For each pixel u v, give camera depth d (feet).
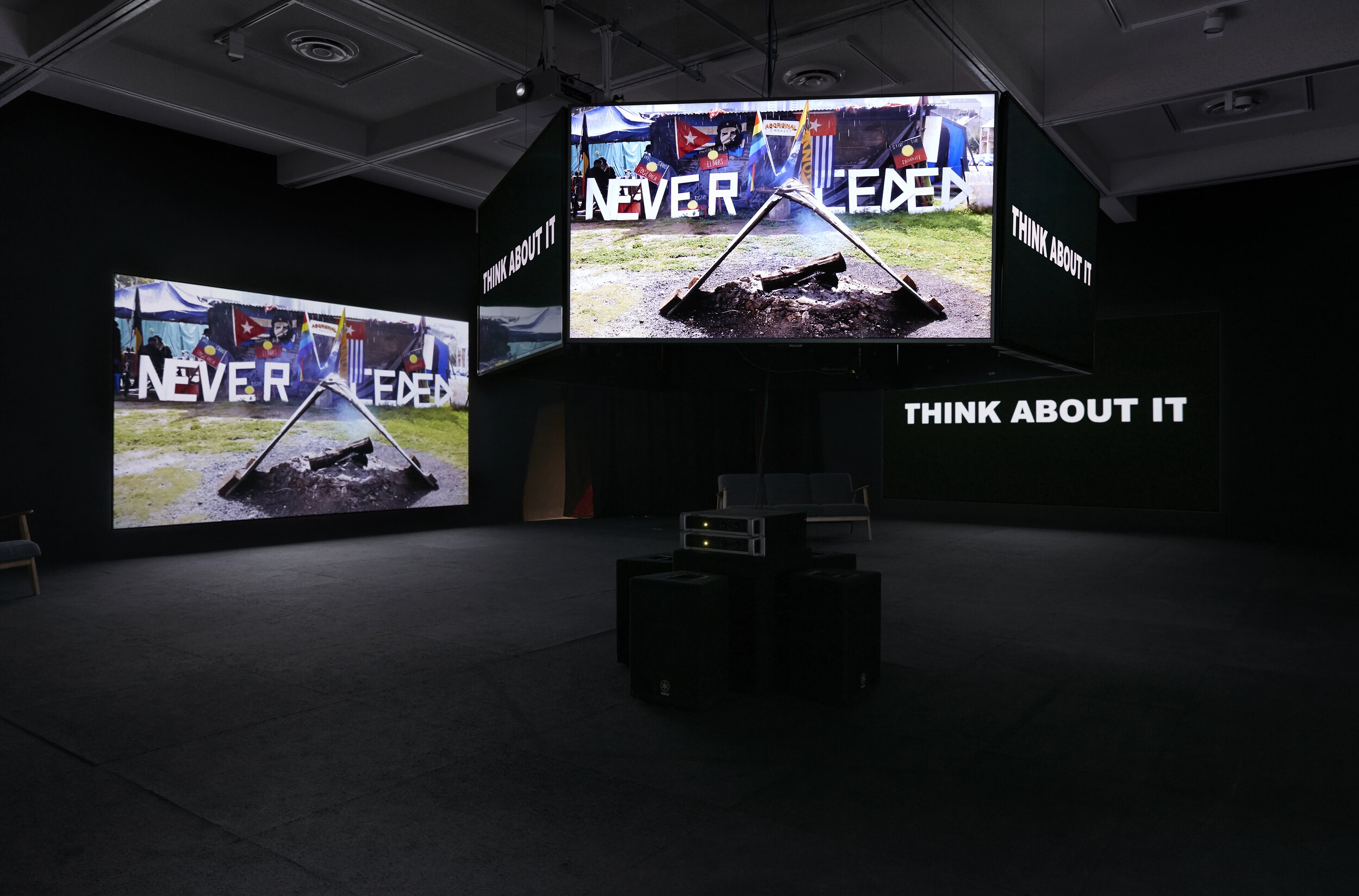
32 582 20.27
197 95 24.14
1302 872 7.18
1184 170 31.17
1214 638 15.78
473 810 8.44
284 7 20.52
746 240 10.53
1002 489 38.83
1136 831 7.95
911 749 10.08
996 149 10.41
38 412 24.89
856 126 10.46
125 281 26.68
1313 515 31.71
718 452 45.11
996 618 17.58
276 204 30.63
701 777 9.25
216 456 28.73
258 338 29.89
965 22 20.12
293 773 9.41
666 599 11.55
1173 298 34.76
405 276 34.53
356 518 32.78
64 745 10.27
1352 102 26.45
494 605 18.99
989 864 7.31
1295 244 32.27
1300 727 10.87
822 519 32.14
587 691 12.42
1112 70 23.75
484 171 32.65
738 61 22.47
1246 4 20.24
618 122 10.75
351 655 14.55
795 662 12.05
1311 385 31.89
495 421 37.81
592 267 10.78
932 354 15.61
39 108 25.02
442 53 22.74
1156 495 35.14
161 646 15.20
